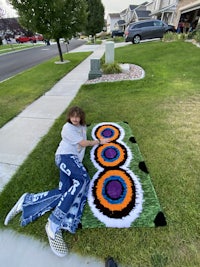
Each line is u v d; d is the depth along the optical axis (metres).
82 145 2.22
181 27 16.80
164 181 2.23
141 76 6.32
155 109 3.96
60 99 5.04
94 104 4.50
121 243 1.64
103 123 3.61
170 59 8.16
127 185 2.21
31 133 3.49
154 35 14.98
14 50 21.22
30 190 2.24
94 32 24.77
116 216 1.87
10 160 2.79
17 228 1.83
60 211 1.80
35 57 14.62
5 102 5.03
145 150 2.78
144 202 1.99
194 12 17.56
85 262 1.55
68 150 2.12
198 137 2.97
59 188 2.08
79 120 2.19
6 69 10.48
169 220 1.80
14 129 3.66
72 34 9.67
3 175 2.51
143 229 1.74
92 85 5.87
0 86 6.54
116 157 2.69
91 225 1.80
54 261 1.58
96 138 3.16
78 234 1.73
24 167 2.63
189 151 2.68
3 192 2.25
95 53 13.41
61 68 8.82
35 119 4.02
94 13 23.62
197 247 1.58
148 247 1.60
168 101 4.27
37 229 1.81
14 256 1.63
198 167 2.40
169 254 1.54
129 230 1.74
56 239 1.66
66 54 13.82
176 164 2.47
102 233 1.73
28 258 1.61
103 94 5.09
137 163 2.54
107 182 2.27
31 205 2.00
